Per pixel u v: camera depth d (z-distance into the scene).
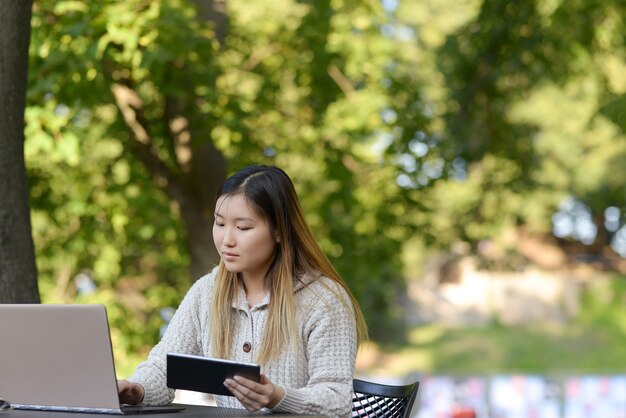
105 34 10.88
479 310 45.09
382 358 42.47
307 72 15.39
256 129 15.41
